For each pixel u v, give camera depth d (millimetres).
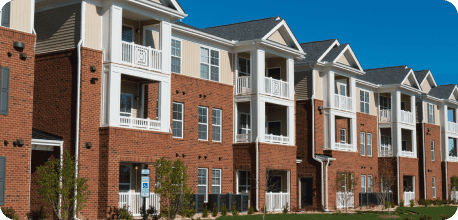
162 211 25094
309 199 36938
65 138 23875
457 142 57469
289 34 34219
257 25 34094
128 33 26750
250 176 31938
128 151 24531
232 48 33125
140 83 27250
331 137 37531
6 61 20859
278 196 33531
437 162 52719
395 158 45688
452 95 55406
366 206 41375
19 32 21312
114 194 23906
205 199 30547
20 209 20922
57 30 24891
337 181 36719
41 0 25172
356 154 40156
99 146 24094
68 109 23969
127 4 25062
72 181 21172
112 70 24250
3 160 20531
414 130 48375
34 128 24859
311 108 36969
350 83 40094
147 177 20422
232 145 32719
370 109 45469
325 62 37594
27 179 21250
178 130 29344
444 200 50219
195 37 30734
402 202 44812
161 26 26500
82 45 23891
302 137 37156
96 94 24203
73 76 23984
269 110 36719
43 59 25016
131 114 26781
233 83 33094
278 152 33188
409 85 47969
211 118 31375
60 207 21047
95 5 24656
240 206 31172
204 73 31328
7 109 20797
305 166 36875
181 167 24016
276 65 35312
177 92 29250
